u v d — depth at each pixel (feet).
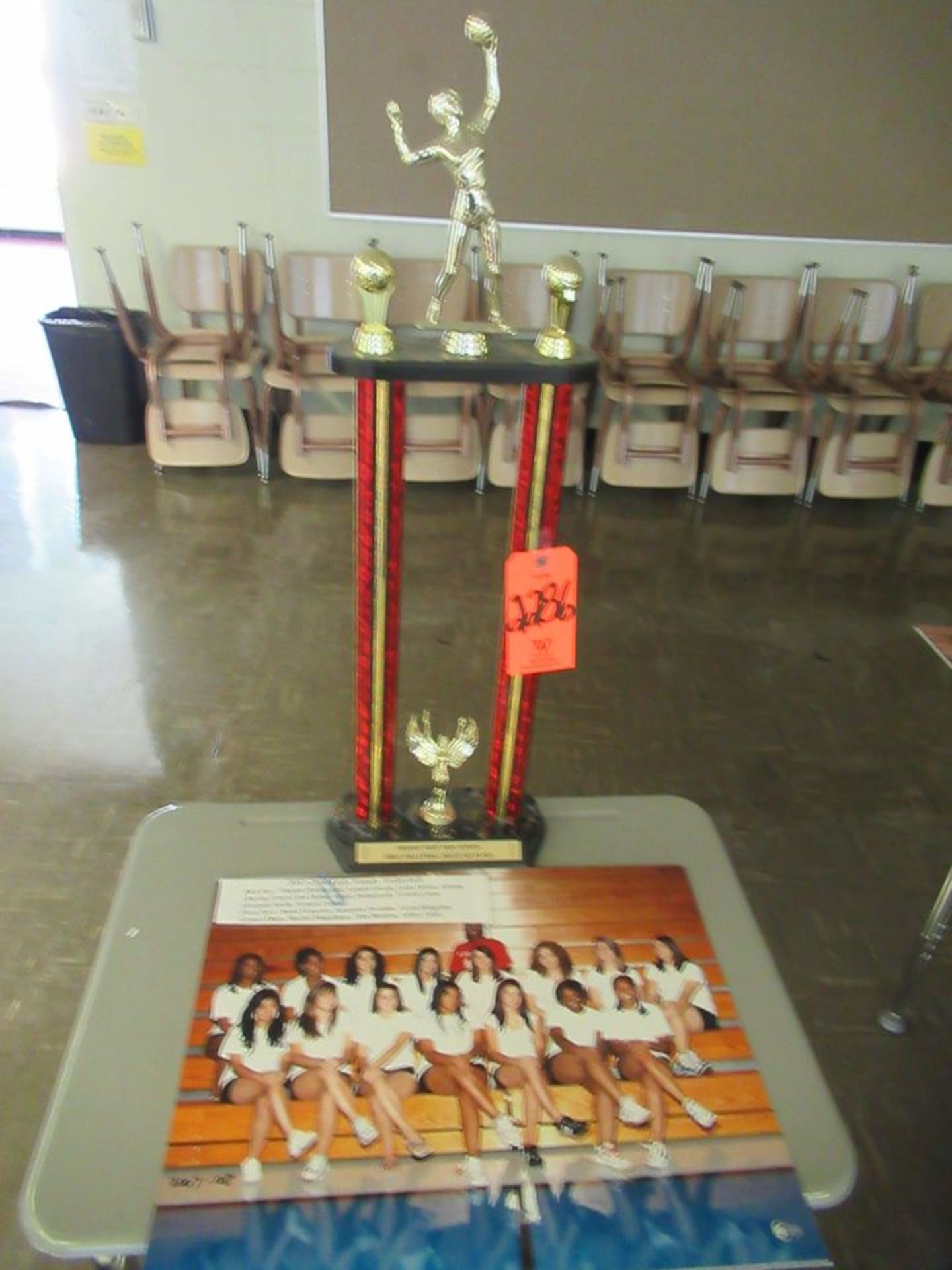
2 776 6.47
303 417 10.78
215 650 8.04
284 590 9.03
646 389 10.78
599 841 3.35
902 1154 4.57
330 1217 2.19
